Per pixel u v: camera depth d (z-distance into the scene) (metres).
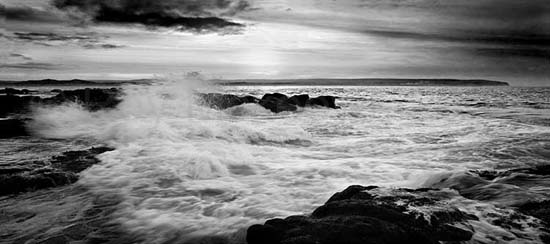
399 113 22.95
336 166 7.92
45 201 6.05
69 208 5.73
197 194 6.17
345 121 18.03
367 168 7.79
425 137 12.22
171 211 5.45
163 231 4.81
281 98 27.42
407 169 7.67
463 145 10.34
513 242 3.90
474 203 4.87
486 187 5.57
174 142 10.83
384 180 6.85
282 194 6.07
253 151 9.80
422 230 3.93
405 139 11.89
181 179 7.01
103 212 5.54
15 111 19.88
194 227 4.86
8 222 5.25
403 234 3.78
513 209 4.77
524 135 11.99
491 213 4.55
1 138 12.88
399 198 4.70
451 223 4.18
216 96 24.61
